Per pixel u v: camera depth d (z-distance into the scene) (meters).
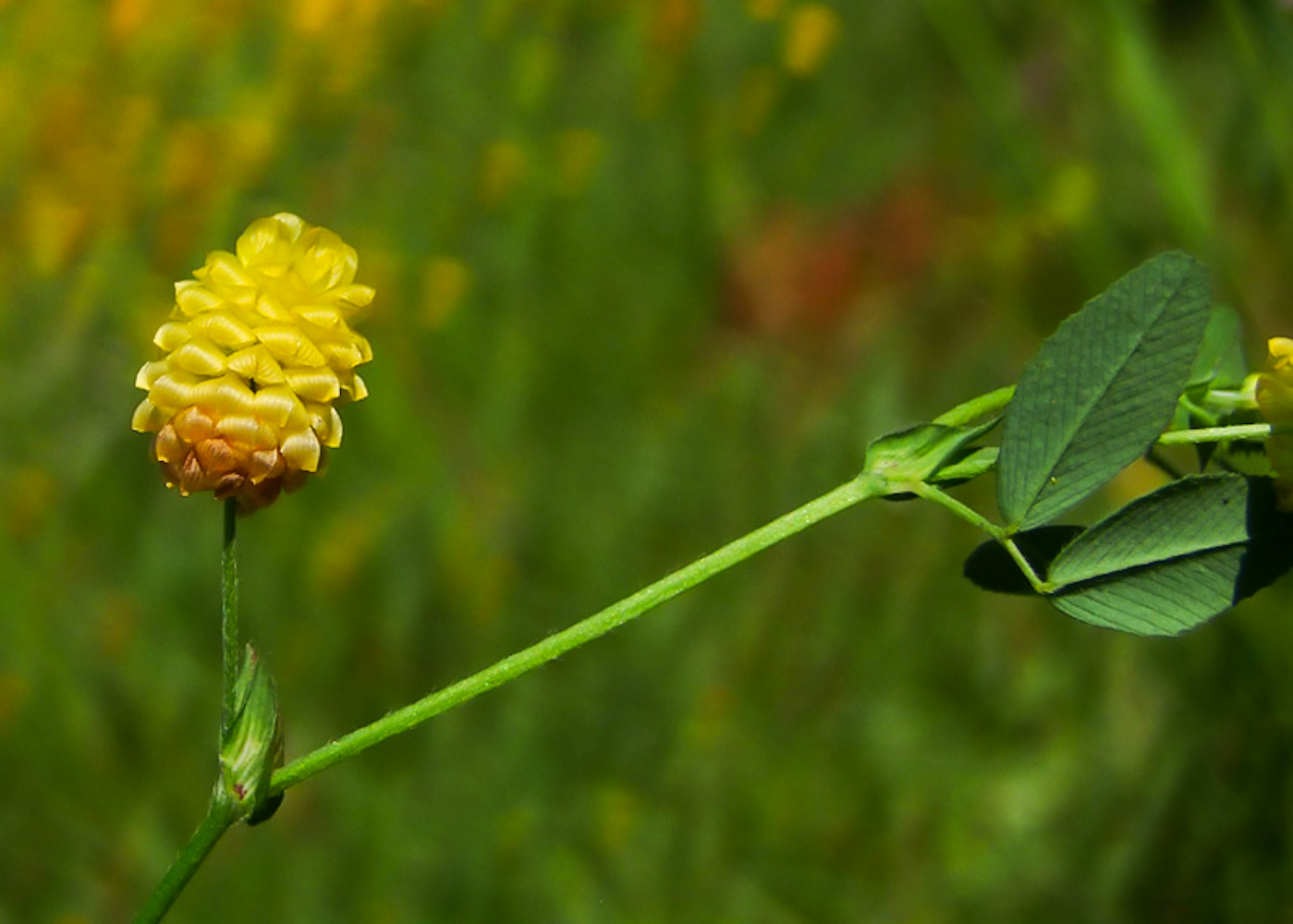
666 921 0.34
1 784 0.36
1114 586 0.22
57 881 0.35
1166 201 0.34
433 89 0.51
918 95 0.53
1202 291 0.22
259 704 0.21
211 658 0.39
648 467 0.43
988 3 0.45
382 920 0.34
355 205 0.48
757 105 0.53
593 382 0.45
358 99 0.50
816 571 0.39
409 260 0.46
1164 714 0.33
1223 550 0.22
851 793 0.35
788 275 0.49
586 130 0.51
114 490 0.41
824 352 0.47
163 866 0.35
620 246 0.49
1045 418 0.22
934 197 0.50
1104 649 0.35
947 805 0.35
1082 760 0.34
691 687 0.37
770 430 0.44
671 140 0.51
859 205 0.51
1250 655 0.30
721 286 0.49
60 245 0.44
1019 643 0.36
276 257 0.22
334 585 0.39
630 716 0.37
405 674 0.38
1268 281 0.37
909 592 0.38
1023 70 0.45
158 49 0.49
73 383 0.42
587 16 0.53
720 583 0.39
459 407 0.44
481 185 0.49
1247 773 0.30
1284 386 0.22
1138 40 0.34
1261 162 0.38
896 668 0.37
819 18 0.52
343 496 0.41
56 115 0.46
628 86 0.52
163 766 0.37
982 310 0.46
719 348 0.48
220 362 0.21
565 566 0.40
